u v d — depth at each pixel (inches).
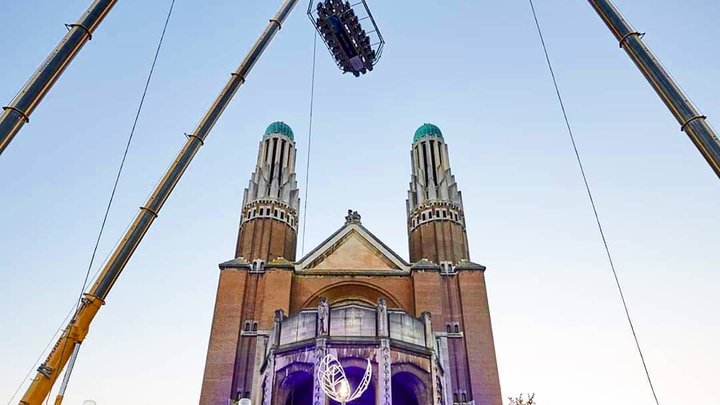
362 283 2058.3
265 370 1507.1
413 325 1525.6
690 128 1083.9
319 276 2073.1
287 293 1995.6
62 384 968.9
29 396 954.1
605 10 1296.8
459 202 2444.6
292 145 2696.9
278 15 1647.4
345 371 1397.6
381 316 1453.0
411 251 2378.2
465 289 2036.2
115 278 1125.1
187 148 1327.5
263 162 2554.1
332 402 1478.8
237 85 1481.3
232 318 1930.4
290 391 1450.5
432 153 2637.8
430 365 1465.3
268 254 2188.7
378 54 1908.2
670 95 1131.3
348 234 2214.6
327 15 1764.3
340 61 1909.4
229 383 1784.0
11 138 928.9
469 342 1909.4
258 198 2375.7
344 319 1451.8
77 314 1058.7
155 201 1228.5
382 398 1310.3
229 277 2037.4
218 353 1847.9
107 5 1114.1
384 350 1378.0
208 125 1384.1
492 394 1802.4
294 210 2458.2
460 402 1795.0
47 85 988.6
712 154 1039.6
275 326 1536.7
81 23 1071.0
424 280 2034.9
